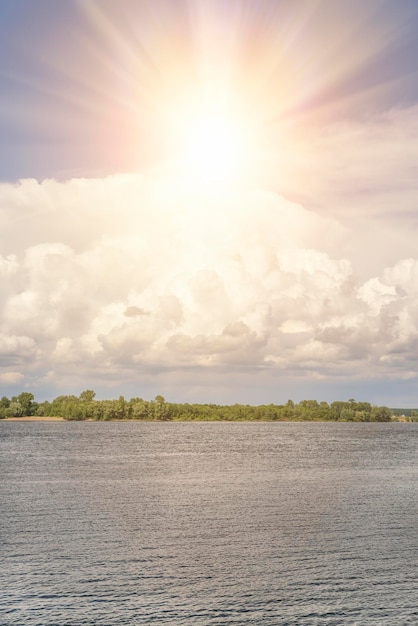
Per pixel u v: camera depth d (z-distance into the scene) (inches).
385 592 1669.5
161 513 2763.3
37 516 2669.8
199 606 1572.3
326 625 1469.0
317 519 2637.8
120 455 6446.9
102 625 1450.5
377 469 5068.9
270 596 1638.8
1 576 1772.9
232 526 2474.2
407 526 2490.2
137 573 1815.9
